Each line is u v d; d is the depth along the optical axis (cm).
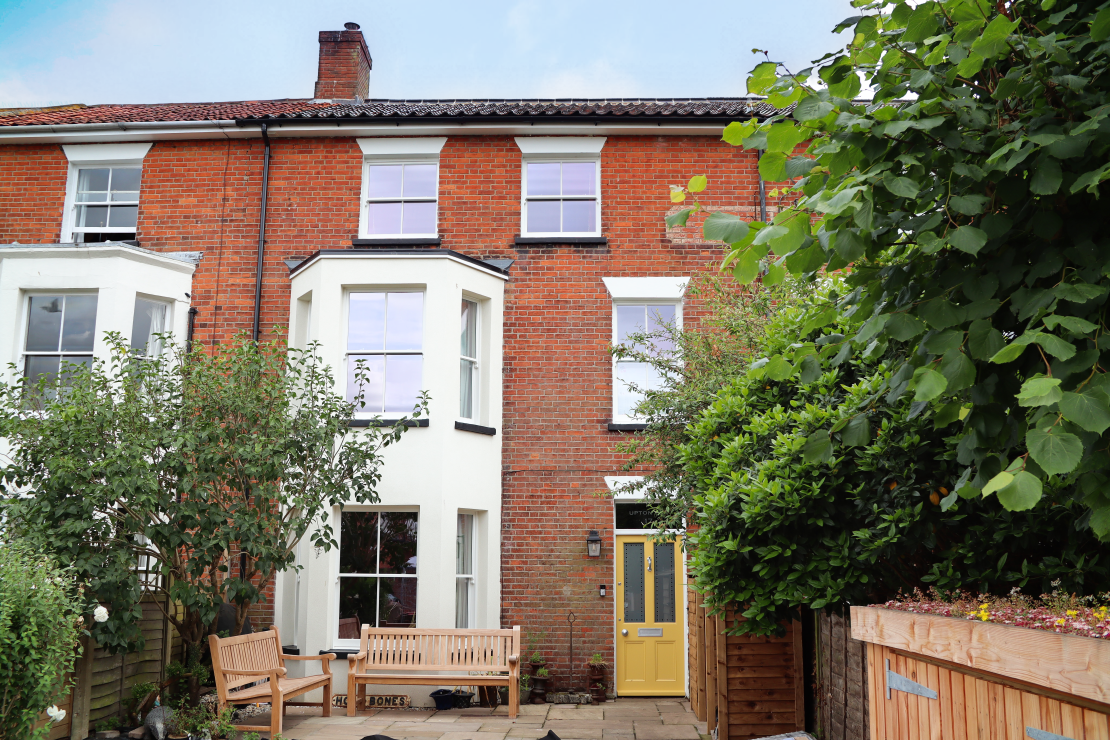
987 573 448
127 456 814
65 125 1264
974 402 279
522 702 1105
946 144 277
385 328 1175
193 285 1252
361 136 1285
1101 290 246
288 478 951
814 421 489
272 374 985
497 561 1171
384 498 1113
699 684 968
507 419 1215
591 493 1191
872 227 285
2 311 1130
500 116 1247
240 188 1284
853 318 343
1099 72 279
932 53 275
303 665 1087
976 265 288
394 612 1119
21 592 589
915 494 455
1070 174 264
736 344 939
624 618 1181
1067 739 246
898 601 432
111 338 925
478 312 1236
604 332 1234
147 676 945
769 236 246
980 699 297
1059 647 241
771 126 282
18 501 800
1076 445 215
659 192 1271
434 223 1287
